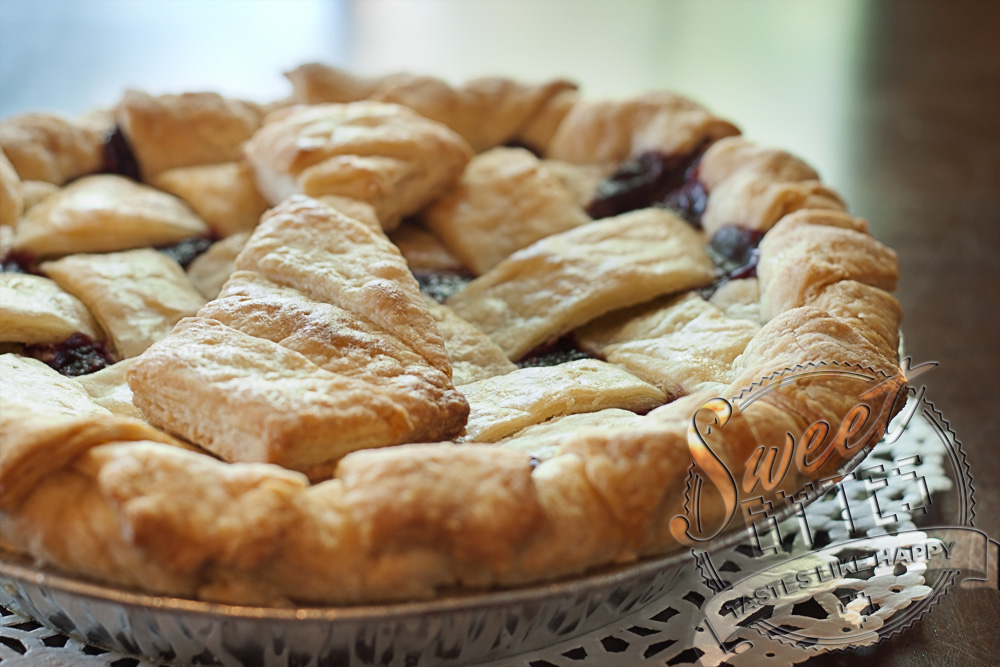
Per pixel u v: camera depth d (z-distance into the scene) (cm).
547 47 79
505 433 34
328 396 32
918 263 51
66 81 64
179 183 43
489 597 30
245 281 36
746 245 41
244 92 65
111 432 31
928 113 68
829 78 75
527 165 44
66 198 41
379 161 41
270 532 30
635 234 41
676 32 85
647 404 36
